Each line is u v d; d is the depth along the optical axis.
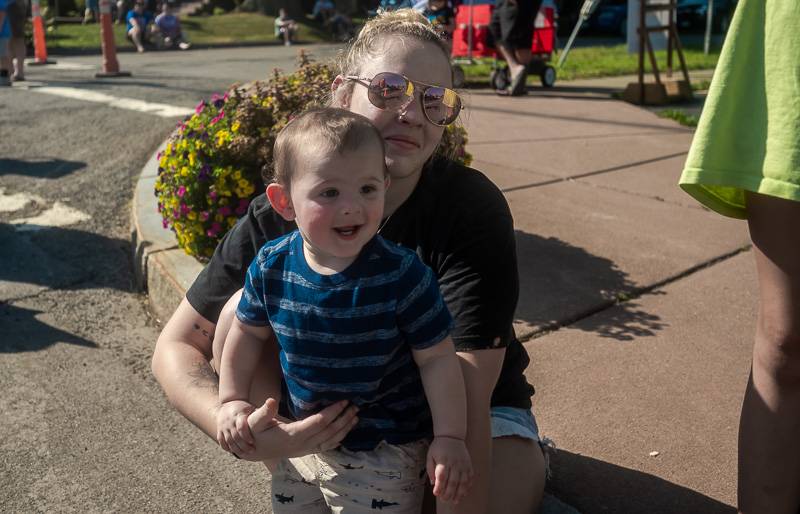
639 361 3.34
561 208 5.28
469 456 1.86
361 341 1.75
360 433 1.87
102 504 2.68
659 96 9.58
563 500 2.49
